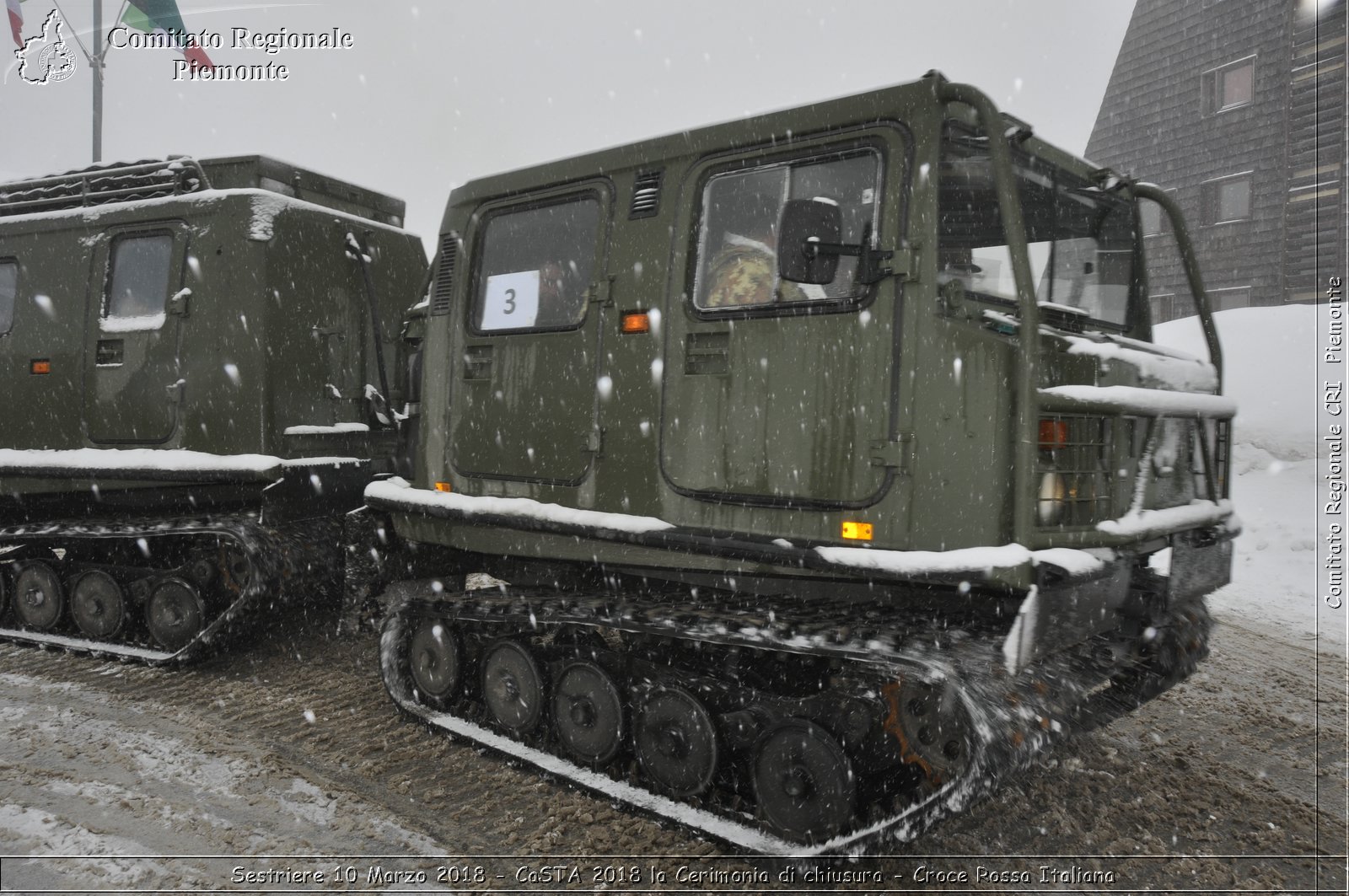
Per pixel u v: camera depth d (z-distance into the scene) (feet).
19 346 19.97
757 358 11.11
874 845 9.30
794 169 11.16
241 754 13.29
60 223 19.60
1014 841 10.96
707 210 11.93
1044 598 9.43
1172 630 13.16
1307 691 16.55
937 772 9.73
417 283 21.17
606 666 12.34
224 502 19.22
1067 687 10.39
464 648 14.19
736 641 10.48
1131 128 69.51
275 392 17.62
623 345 12.45
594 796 11.85
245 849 10.58
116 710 15.25
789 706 10.47
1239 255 61.46
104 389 18.93
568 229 13.47
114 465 18.13
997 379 9.63
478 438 14.23
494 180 14.40
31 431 19.84
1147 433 11.65
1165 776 12.81
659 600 12.67
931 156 10.00
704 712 11.05
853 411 10.32
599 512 12.57
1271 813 11.76
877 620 10.62
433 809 11.66
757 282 11.33
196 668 17.66
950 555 9.51
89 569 18.85
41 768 12.76
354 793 12.05
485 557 16.03
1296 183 58.34
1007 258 11.34
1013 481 9.60
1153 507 11.85
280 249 17.78
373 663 17.87
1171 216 14.57
